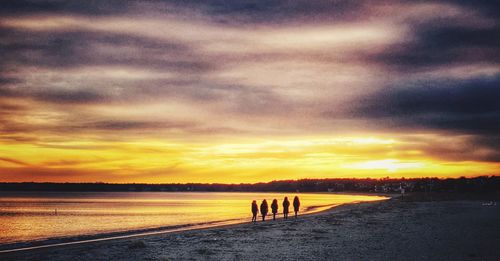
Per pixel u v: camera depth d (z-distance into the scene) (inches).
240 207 5315.0
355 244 1117.7
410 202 3937.0
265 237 1279.5
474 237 1256.8
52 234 2078.0
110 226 2514.8
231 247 1074.7
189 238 1274.6
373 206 3346.5
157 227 2177.7
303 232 1411.2
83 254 983.6
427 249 1023.6
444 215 2172.7
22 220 3193.9
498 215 2174.0
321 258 910.4
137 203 7322.8
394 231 1430.9
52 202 7775.6
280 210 3777.1
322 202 6171.3
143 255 965.2
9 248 1321.4
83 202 7859.3
